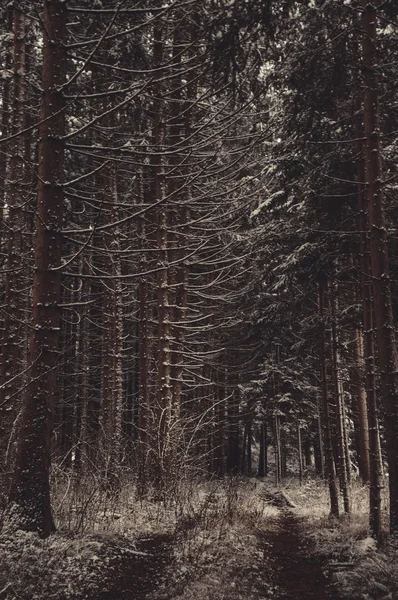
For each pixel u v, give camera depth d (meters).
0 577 4.77
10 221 10.28
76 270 17.03
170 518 8.85
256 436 30.61
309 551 7.98
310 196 10.65
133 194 13.60
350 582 5.93
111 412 12.61
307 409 24.52
